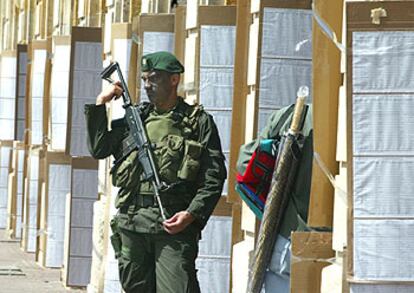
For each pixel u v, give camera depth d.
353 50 11.31
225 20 17.70
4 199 39.62
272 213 12.88
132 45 20.66
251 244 16.06
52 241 28.34
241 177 13.10
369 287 11.34
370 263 11.32
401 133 11.29
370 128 11.31
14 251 32.75
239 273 16.12
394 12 11.26
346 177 11.71
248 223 16.02
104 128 14.24
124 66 21.61
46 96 29.31
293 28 15.60
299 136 12.80
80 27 24.81
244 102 16.34
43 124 29.31
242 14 16.30
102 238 22.66
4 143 39.44
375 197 11.31
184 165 13.77
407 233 11.29
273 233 12.97
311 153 12.82
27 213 32.03
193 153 13.80
